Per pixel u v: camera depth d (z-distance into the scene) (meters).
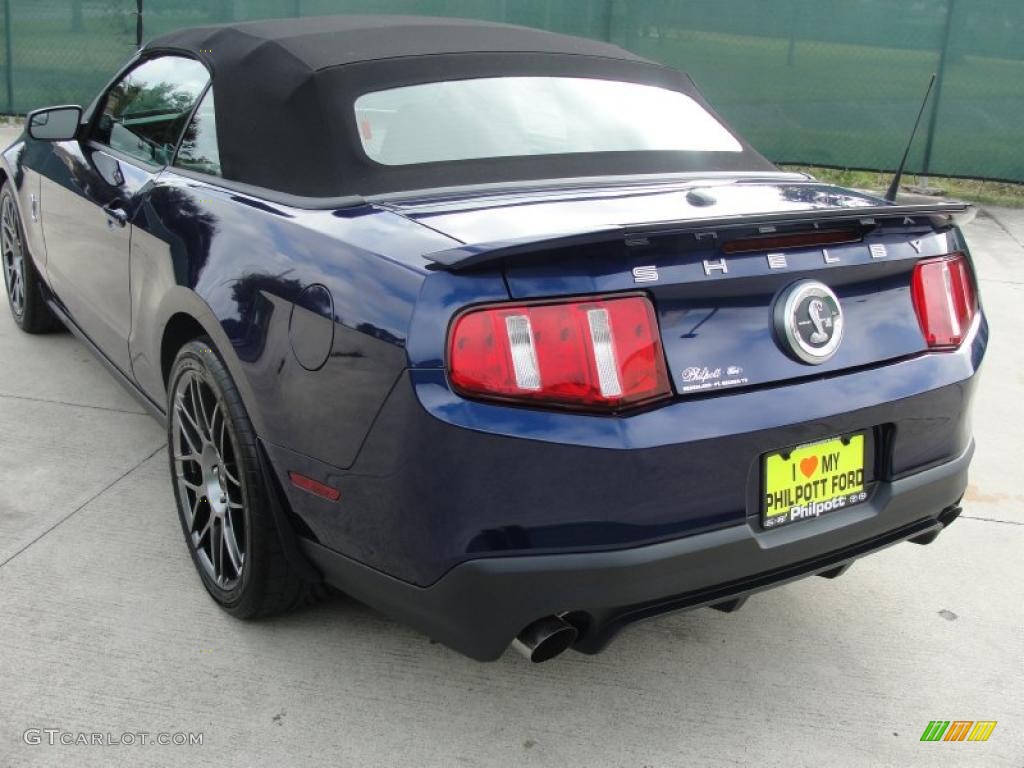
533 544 1.99
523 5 10.12
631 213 2.33
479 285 1.96
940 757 2.37
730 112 9.85
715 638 2.80
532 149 2.71
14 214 4.67
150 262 3.00
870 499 2.38
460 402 1.95
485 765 2.28
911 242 2.44
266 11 10.40
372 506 2.14
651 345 2.03
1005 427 4.37
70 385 4.31
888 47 9.35
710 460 2.06
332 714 2.41
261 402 2.39
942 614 2.96
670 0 9.81
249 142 2.77
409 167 2.56
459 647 2.13
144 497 3.39
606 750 2.34
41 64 10.61
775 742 2.39
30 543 3.07
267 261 2.41
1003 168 9.36
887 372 2.34
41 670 2.50
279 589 2.58
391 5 10.32
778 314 2.19
